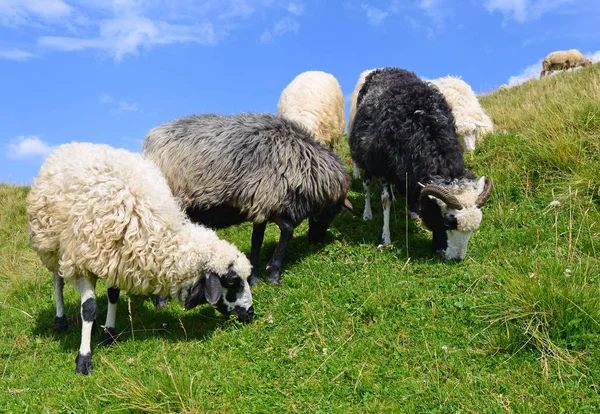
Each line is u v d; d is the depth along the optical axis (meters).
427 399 2.19
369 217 3.55
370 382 2.27
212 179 2.87
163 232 2.53
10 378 2.49
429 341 2.42
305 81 4.16
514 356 2.31
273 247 3.35
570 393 2.14
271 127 2.99
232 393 2.28
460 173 3.00
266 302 2.82
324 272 2.98
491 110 4.95
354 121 3.37
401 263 2.97
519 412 2.10
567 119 3.60
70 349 2.65
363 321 2.60
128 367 2.46
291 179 2.90
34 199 2.56
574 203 3.09
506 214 3.20
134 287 2.56
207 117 3.04
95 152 2.58
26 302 3.14
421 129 3.01
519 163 3.49
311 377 2.32
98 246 2.44
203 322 2.77
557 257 2.70
